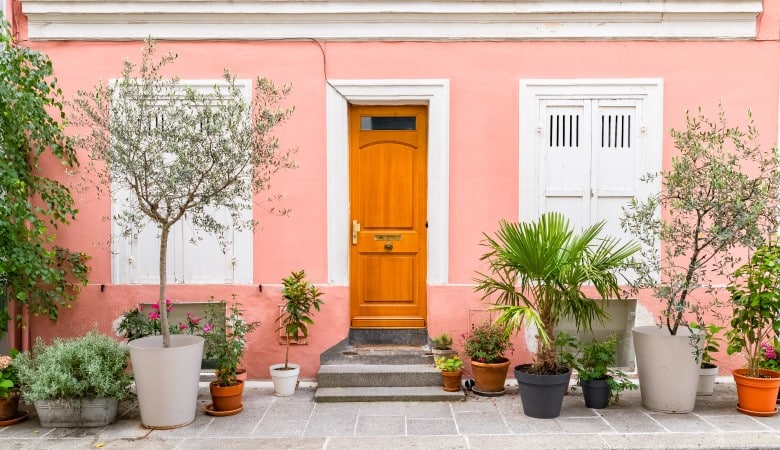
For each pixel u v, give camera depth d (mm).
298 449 4156
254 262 5723
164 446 4223
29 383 4590
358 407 5039
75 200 5672
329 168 5715
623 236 5711
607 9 5590
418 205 5977
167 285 5684
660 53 5676
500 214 5719
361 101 5801
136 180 4348
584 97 5691
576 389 5441
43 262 5219
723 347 5676
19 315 5512
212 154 4395
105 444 4266
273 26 5691
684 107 5672
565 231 4879
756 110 5664
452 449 4141
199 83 5676
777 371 4922
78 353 4668
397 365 5586
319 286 5707
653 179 5465
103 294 5664
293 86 5711
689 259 5645
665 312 4977
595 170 5703
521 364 5449
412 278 6000
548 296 4707
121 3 5578
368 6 5625
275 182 5723
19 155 5203
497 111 5707
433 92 5711
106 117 4555
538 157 5715
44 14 5586
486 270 5711
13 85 5020
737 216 4547
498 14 5641
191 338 4836
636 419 4688
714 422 4605
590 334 5863
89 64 5672
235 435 4426
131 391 5211
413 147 5949
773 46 5664
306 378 5703
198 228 5699
